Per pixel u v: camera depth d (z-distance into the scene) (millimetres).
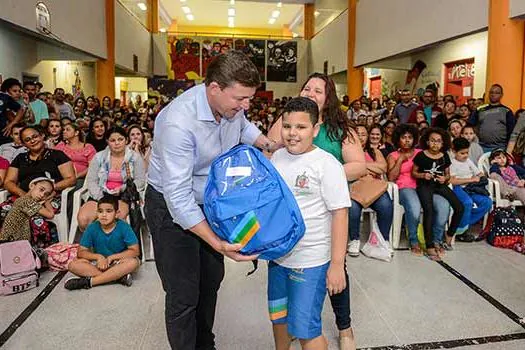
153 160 1814
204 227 1619
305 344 1844
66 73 12320
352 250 3617
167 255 1792
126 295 2910
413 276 3230
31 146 3871
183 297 1796
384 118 8336
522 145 4875
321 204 1770
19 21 7297
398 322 2568
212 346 2068
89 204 3676
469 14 7277
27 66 9570
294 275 1795
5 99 4984
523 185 4137
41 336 2404
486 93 6645
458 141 4152
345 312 2201
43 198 3512
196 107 1632
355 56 13047
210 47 18906
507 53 6332
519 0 6051
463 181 3965
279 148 1999
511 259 3580
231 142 1829
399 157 3887
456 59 9688
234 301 2842
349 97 13250
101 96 12344
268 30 25094
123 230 3152
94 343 2340
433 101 7406
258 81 1537
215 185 1623
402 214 3834
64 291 2971
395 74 13031
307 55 19156
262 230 1566
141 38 16656
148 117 8977
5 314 2646
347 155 2158
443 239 3846
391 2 10438
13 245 2986
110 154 3771
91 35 11086
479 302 2816
